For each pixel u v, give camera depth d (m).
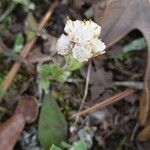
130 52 0.11
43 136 0.10
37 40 0.11
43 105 0.10
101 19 0.11
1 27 0.11
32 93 0.10
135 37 0.11
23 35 0.11
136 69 0.11
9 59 0.11
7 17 0.11
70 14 0.11
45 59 0.11
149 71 0.11
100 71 0.11
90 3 0.11
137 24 0.11
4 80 0.10
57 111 0.10
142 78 0.11
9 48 0.11
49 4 0.11
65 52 0.09
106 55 0.11
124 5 0.11
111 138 0.11
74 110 0.11
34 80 0.11
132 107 0.11
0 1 0.11
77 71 0.11
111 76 0.11
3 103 0.10
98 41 0.08
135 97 0.11
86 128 0.11
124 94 0.11
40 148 0.10
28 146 0.10
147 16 0.11
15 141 0.10
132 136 0.11
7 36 0.11
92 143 0.11
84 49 0.08
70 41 0.09
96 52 0.09
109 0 0.11
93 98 0.11
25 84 0.11
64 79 0.10
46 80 0.10
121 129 0.11
